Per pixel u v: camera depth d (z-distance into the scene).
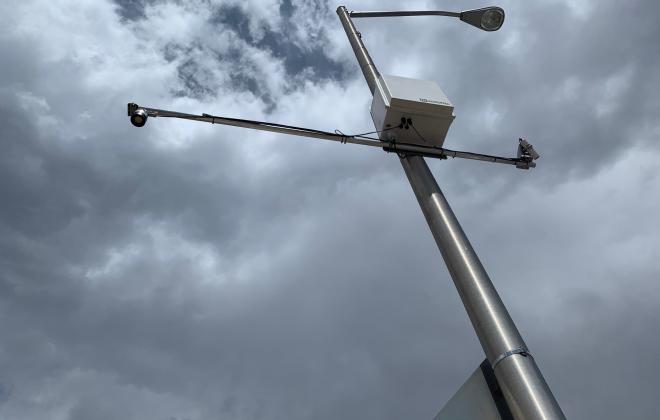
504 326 3.01
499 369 2.86
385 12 7.72
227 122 4.64
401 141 5.09
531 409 2.57
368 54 6.23
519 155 5.36
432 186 4.30
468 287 3.33
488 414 2.88
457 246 3.61
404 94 5.04
